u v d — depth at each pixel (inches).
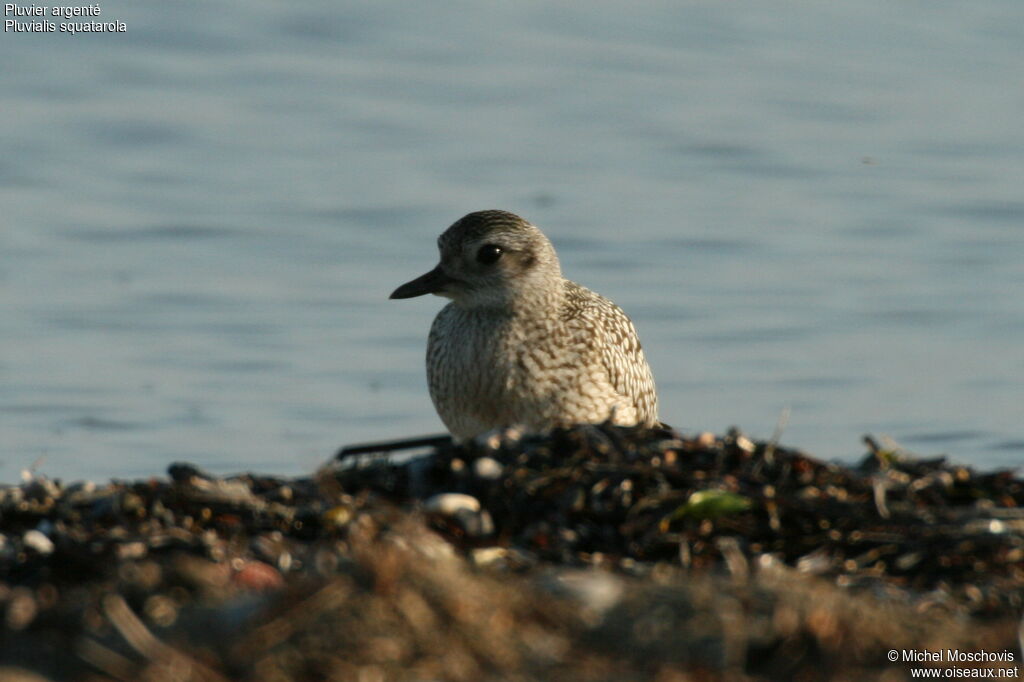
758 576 391.9
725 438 479.8
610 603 377.7
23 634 372.2
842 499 446.6
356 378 868.0
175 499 455.2
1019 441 791.7
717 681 360.2
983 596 409.4
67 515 456.4
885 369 893.2
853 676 366.3
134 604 381.4
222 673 353.4
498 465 462.0
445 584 371.9
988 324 967.0
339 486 466.3
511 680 355.9
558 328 568.4
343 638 358.3
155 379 853.8
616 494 448.8
